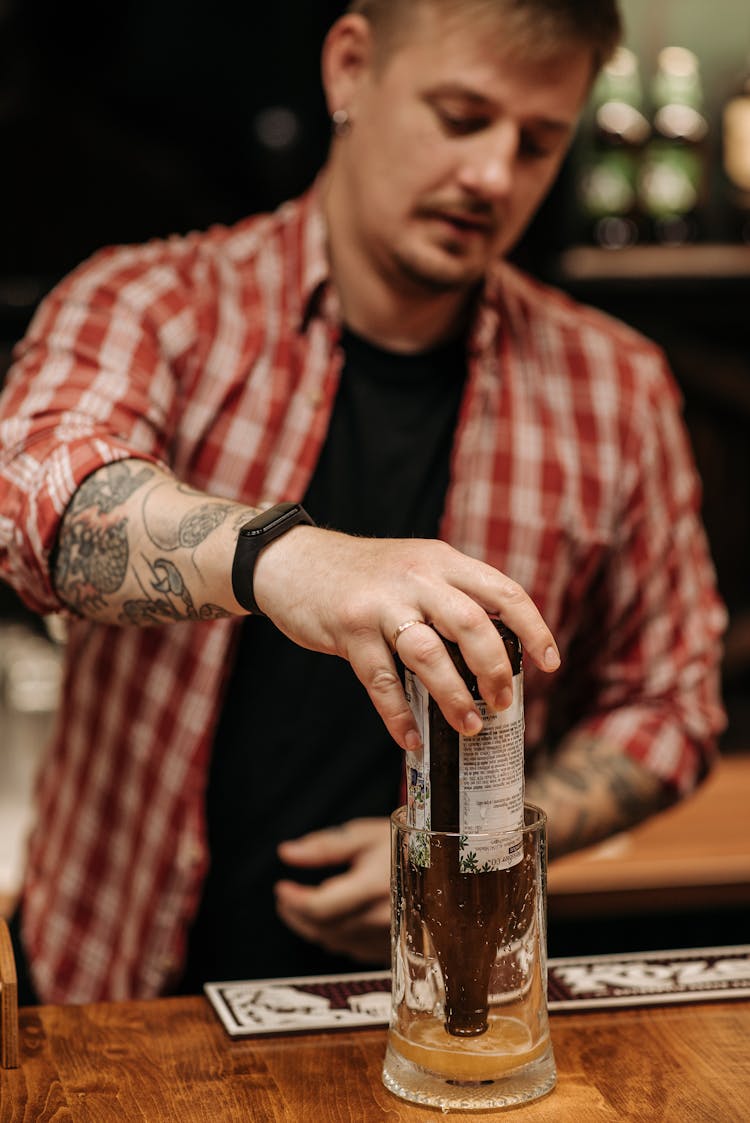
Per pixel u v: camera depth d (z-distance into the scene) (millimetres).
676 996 1101
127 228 2457
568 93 1399
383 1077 965
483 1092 924
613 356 1687
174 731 1495
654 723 1650
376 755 1534
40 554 1167
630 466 1652
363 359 1573
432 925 923
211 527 1059
